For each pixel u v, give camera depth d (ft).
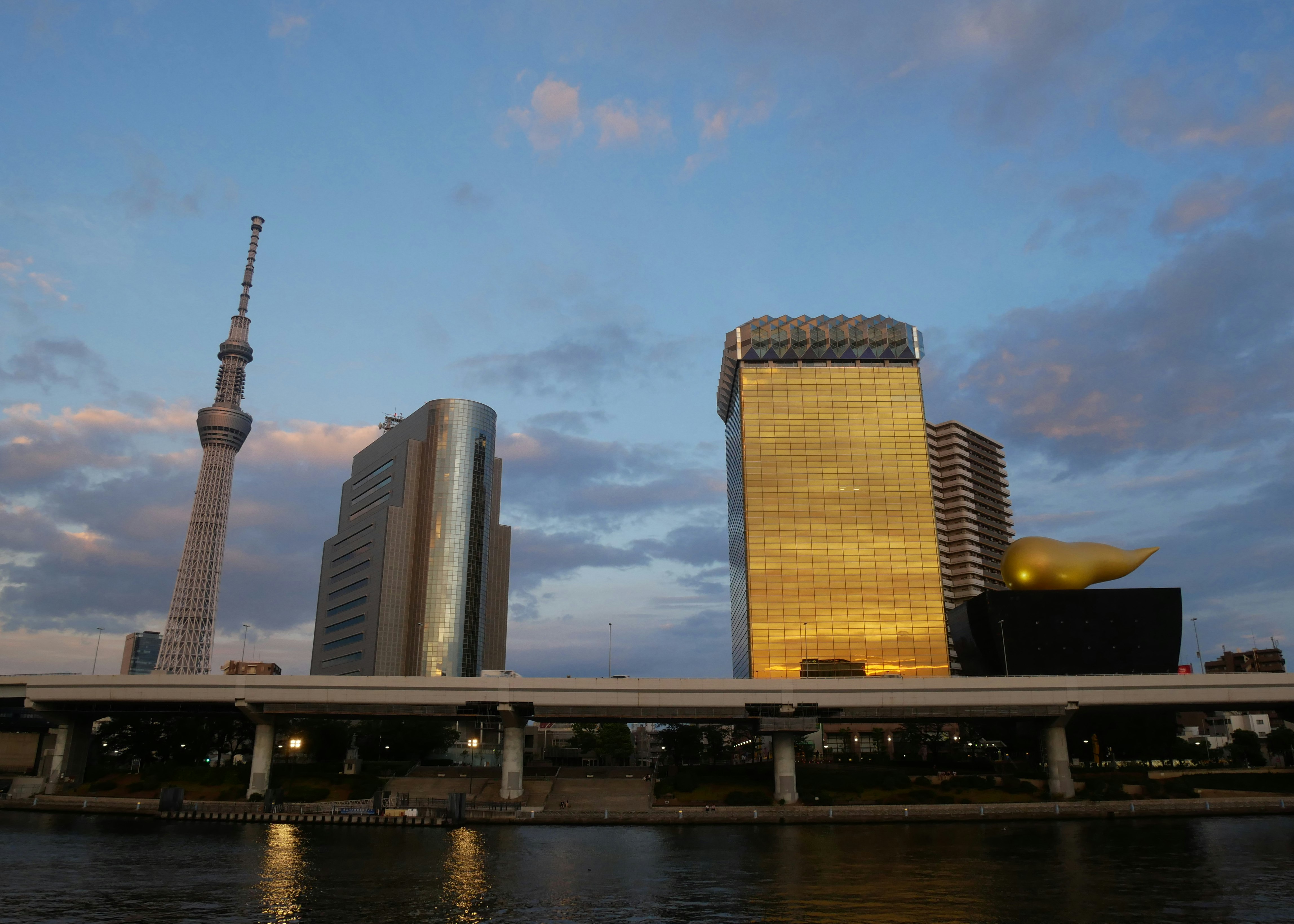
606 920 174.60
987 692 394.11
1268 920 170.91
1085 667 472.44
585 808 374.02
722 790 404.16
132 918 175.11
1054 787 393.91
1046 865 233.76
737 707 394.52
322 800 394.73
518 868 235.20
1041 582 492.54
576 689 393.70
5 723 492.54
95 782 421.18
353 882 214.28
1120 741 473.67
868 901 189.67
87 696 406.82
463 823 342.23
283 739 532.32
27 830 313.73
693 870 231.71
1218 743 655.35
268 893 199.82
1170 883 207.51
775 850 268.00
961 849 265.95
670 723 440.86
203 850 265.34
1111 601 480.23
